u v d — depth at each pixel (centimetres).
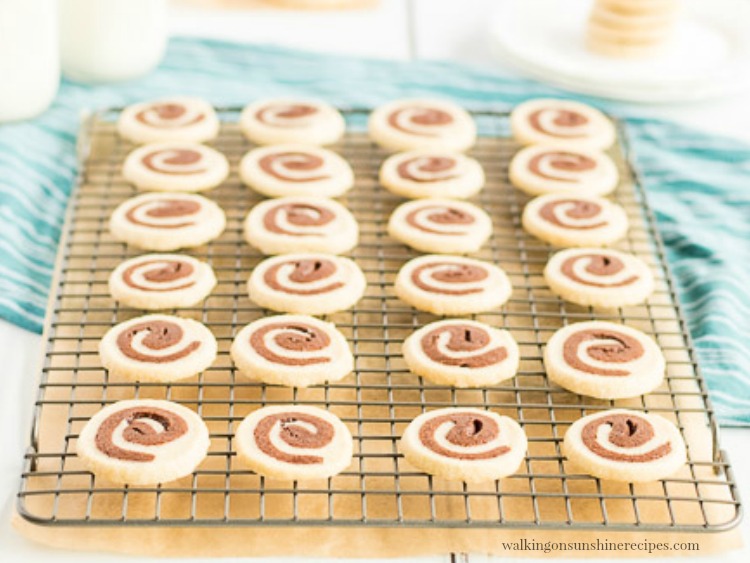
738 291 141
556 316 133
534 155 161
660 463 110
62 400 118
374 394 121
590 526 103
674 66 185
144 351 121
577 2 202
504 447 111
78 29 173
